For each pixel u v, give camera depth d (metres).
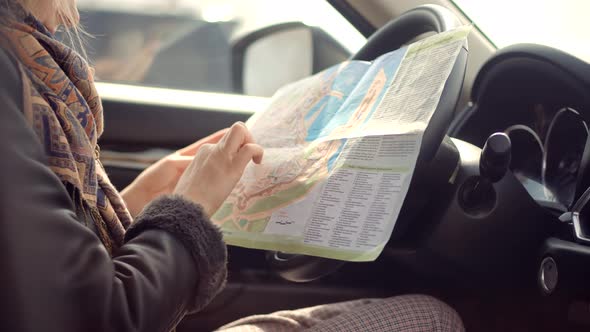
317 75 1.17
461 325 0.95
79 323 0.57
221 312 1.50
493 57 1.17
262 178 0.99
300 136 1.04
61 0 0.79
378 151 0.87
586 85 1.05
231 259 1.49
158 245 0.67
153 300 0.63
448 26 1.04
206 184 0.82
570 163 1.14
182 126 1.68
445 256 0.99
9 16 0.70
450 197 0.97
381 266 1.46
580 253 0.94
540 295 1.02
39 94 0.66
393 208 0.80
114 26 3.02
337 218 0.85
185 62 2.84
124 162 1.66
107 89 1.71
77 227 0.59
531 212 0.99
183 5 2.98
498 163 0.93
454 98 0.86
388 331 0.90
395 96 0.93
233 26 2.88
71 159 0.68
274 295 1.50
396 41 1.21
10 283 0.53
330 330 0.89
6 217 0.54
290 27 1.95
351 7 1.50
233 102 1.73
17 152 0.56
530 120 1.21
